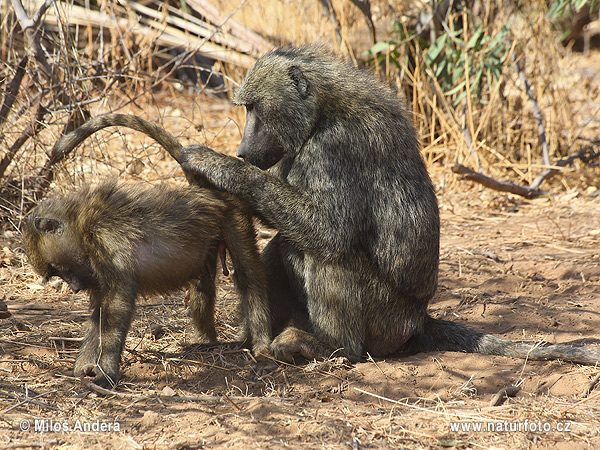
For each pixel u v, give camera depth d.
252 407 6.09
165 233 6.75
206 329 7.72
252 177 7.03
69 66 10.88
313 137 7.21
